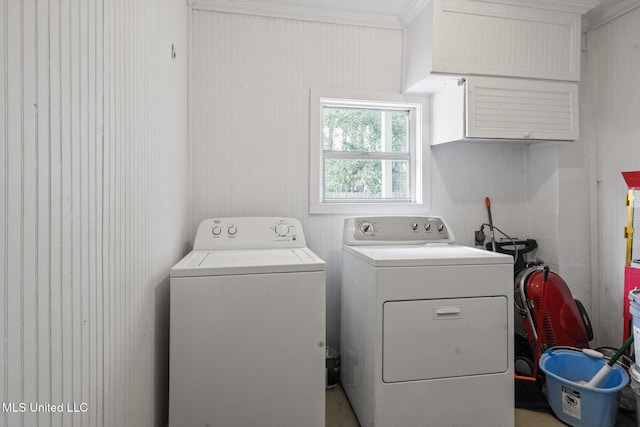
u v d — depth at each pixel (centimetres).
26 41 57
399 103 239
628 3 215
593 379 167
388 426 152
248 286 140
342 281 212
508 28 202
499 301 162
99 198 86
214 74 217
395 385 153
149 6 127
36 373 61
